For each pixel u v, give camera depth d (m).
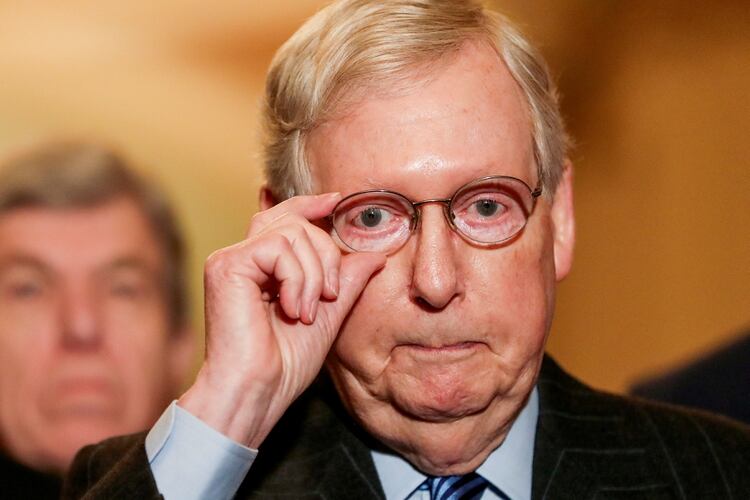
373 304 1.47
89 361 3.14
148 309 3.23
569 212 1.68
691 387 3.05
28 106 3.20
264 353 1.46
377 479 1.62
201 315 3.31
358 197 1.46
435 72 1.46
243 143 3.40
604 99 4.12
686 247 4.12
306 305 1.43
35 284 3.13
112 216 3.21
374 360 1.49
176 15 3.38
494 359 1.47
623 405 1.77
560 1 3.99
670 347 4.13
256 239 1.46
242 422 1.46
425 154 1.43
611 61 4.09
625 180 4.17
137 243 3.23
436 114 1.44
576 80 4.08
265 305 1.52
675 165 4.12
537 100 1.54
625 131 4.14
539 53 1.58
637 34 4.07
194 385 1.47
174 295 3.27
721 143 4.06
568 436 1.67
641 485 1.62
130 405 3.18
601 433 1.69
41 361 3.11
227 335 1.46
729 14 4.00
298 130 1.54
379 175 1.44
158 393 3.22
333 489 1.62
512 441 1.62
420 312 1.45
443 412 1.47
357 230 1.49
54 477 3.10
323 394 1.77
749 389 2.97
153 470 1.45
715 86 4.05
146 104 3.32
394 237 1.47
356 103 1.46
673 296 4.14
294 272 1.43
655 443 1.69
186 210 3.31
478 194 1.46
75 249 3.16
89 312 3.15
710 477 1.65
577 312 4.24
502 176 1.45
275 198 1.64
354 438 1.67
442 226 1.43
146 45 3.34
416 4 1.49
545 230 1.54
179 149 3.34
